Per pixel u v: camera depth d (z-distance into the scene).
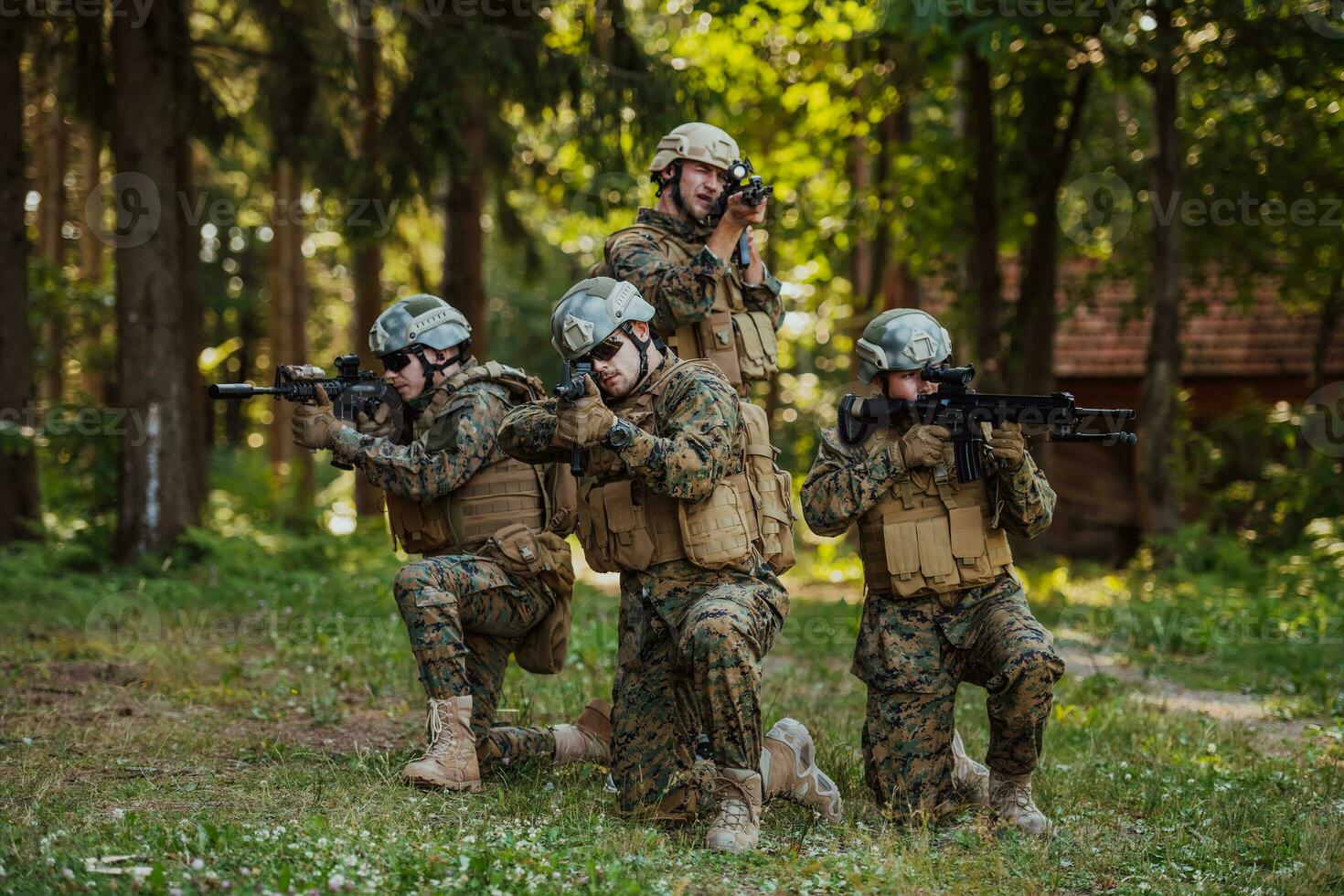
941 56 26.31
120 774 8.66
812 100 31.58
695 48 29.58
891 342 8.16
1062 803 8.80
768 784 7.88
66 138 35.56
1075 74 27.59
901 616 8.24
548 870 6.55
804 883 6.71
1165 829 8.16
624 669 8.02
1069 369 33.91
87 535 22.70
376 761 9.11
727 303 9.23
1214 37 23.00
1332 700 13.65
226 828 6.87
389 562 22.98
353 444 8.71
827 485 8.12
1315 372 32.00
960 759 8.82
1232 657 16.78
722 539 7.68
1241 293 31.05
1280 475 28.52
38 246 35.34
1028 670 7.71
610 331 7.72
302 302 39.50
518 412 8.27
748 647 7.37
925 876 6.86
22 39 23.14
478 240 30.20
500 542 8.70
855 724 11.29
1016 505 7.98
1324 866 7.22
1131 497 29.86
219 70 25.55
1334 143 26.61
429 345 8.87
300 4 24.45
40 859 6.52
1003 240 30.50
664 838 7.42
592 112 22.89
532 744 9.20
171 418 22.44
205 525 25.38
